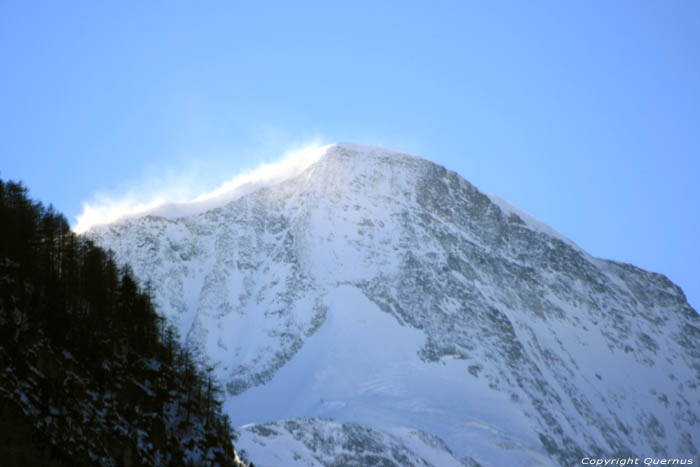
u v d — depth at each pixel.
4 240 126.62
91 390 114.94
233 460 127.62
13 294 117.06
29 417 104.25
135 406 119.38
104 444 110.50
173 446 119.75
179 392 128.62
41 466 100.88
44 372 110.81
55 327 117.69
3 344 108.69
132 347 128.62
